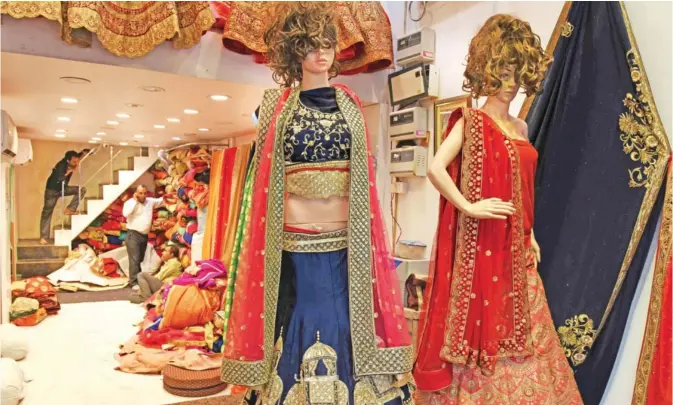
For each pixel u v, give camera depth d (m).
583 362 2.44
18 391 2.96
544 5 2.81
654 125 2.28
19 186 8.23
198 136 6.58
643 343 2.30
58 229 8.26
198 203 6.30
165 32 2.96
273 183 1.71
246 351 1.63
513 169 2.19
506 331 2.14
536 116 2.59
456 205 2.12
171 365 3.42
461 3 3.38
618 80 2.40
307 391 1.65
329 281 1.76
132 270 7.17
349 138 1.75
